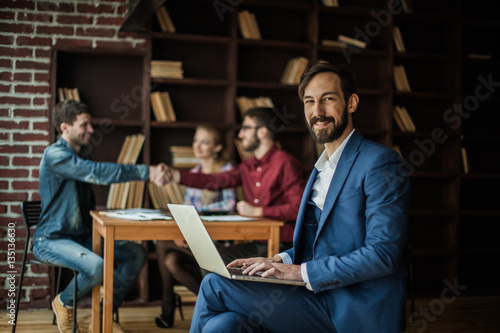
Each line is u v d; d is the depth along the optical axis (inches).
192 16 171.5
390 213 63.7
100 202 165.9
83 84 164.4
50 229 120.2
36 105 153.1
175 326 136.8
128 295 164.6
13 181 151.7
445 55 181.3
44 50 153.7
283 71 178.9
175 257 133.3
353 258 62.3
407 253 87.7
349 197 66.7
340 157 68.8
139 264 128.6
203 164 159.2
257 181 136.3
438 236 190.2
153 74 160.9
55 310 117.3
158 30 166.1
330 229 67.7
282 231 127.3
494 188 195.6
